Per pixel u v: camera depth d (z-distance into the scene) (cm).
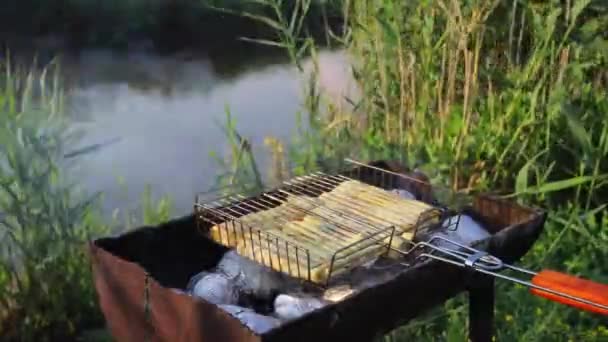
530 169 332
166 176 420
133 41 796
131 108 558
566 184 292
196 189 403
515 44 347
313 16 425
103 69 683
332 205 200
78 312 286
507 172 331
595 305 156
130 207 370
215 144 476
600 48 324
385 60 333
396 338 254
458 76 343
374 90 344
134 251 192
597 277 274
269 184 317
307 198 205
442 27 339
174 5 859
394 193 216
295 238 181
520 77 322
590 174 330
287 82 623
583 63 329
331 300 168
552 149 334
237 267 189
